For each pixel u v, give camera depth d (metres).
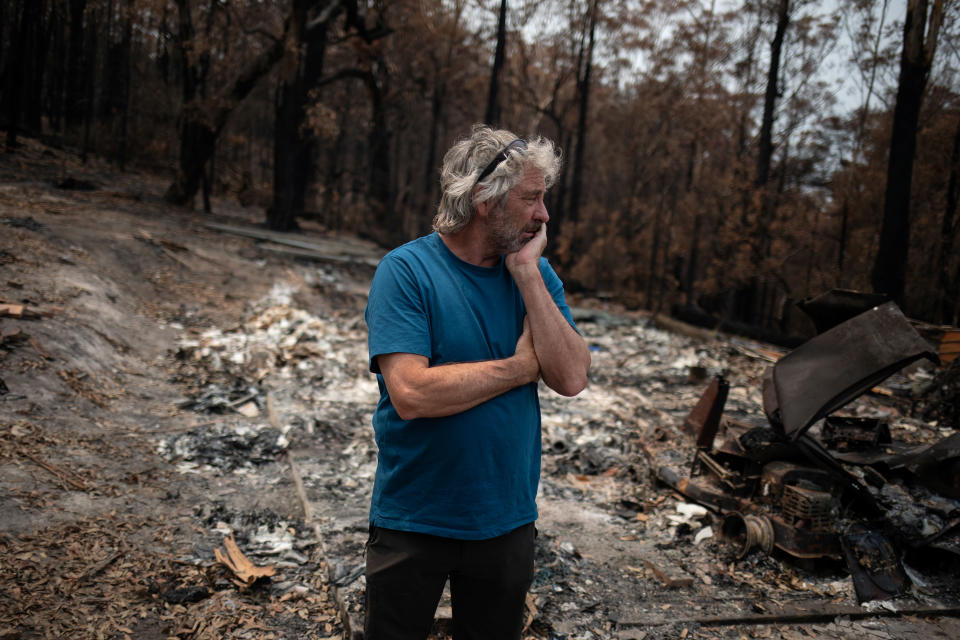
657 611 3.03
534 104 26.98
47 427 4.38
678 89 25.19
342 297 11.38
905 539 3.35
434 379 1.37
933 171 13.97
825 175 19.75
